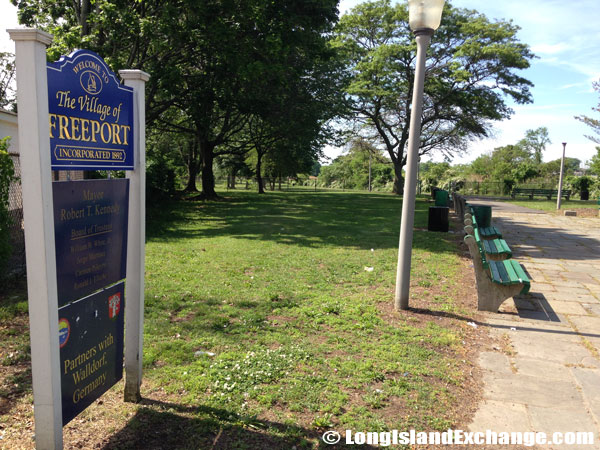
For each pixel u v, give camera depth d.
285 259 8.62
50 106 2.27
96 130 2.67
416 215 17.95
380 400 3.44
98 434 2.90
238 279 7.00
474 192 42.38
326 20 16.39
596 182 35.22
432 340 4.69
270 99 21.97
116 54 13.51
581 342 4.88
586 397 3.66
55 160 2.33
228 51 14.08
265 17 14.55
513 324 5.42
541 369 4.18
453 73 30.41
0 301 5.54
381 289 6.62
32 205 2.19
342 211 19.69
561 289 7.18
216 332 4.71
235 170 45.41
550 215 19.69
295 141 28.75
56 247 2.42
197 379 3.63
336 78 28.31
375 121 37.38
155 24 12.62
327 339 4.62
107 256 2.93
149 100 15.09
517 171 48.94
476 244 5.82
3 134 13.27
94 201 2.74
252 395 3.42
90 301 2.77
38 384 2.37
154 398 3.37
